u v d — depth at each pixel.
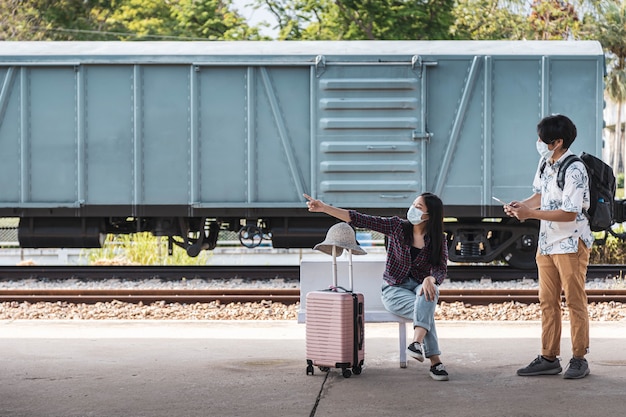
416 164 12.25
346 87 12.18
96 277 12.52
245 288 11.73
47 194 12.38
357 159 12.26
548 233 6.17
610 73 35.28
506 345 7.59
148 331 8.56
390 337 8.16
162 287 11.85
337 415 5.14
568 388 5.82
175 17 35.22
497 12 35.41
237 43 12.35
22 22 33.44
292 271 12.48
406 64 12.18
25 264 15.80
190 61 12.16
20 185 12.36
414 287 6.43
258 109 12.27
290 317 9.88
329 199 12.30
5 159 12.37
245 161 12.28
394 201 12.27
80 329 8.70
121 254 16.86
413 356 6.02
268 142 12.29
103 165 12.32
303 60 12.16
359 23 32.50
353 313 6.22
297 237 12.73
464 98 12.22
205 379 6.17
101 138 12.30
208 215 12.39
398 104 12.18
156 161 12.30
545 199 6.24
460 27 35.22
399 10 32.06
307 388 5.87
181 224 12.86
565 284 6.14
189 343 7.77
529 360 6.87
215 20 34.34
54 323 9.12
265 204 12.30
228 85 12.26
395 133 12.25
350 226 6.48
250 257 17.58
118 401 5.52
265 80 12.21
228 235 20.78
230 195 12.33
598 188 6.18
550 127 6.11
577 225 6.10
